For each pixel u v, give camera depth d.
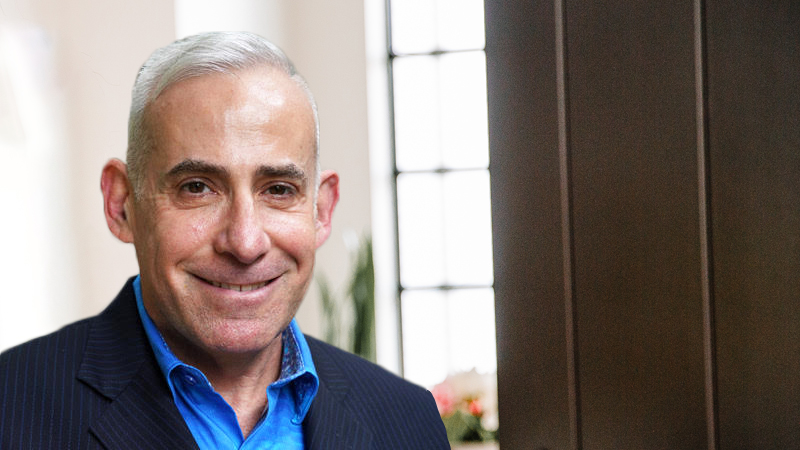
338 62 4.62
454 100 4.81
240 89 1.22
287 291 1.29
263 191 1.26
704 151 1.62
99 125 3.29
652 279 1.64
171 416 1.27
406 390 1.55
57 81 3.17
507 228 1.71
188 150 1.21
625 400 1.65
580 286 1.67
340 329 4.02
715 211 1.61
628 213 1.65
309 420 1.39
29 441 1.20
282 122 1.24
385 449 1.44
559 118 1.68
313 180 1.31
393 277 4.82
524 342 1.70
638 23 1.64
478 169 4.79
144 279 1.32
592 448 1.66
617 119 1.65
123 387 1.29
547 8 1.68
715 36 1.61
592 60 1.66
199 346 1.27
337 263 4.57
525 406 1.70
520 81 1.70
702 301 1.62
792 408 1.58
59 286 3.16
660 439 1.64
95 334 1.34
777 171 1.59
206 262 1.23
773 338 1.59
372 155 4.62
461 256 4.81
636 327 1.65
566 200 1.67
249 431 1.38
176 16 3.33
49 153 3.13
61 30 3.19
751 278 1.60
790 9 1.58
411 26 4.82
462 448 3.94
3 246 2.94
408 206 4.86
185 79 1.22
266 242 1.23
